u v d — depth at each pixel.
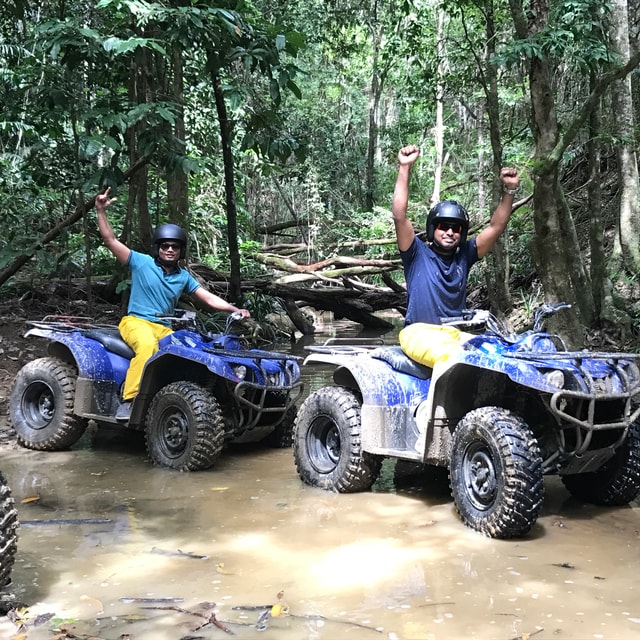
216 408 5.01
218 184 13.80
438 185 16.42
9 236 8.67
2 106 8.16
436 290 4.48
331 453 4.65
